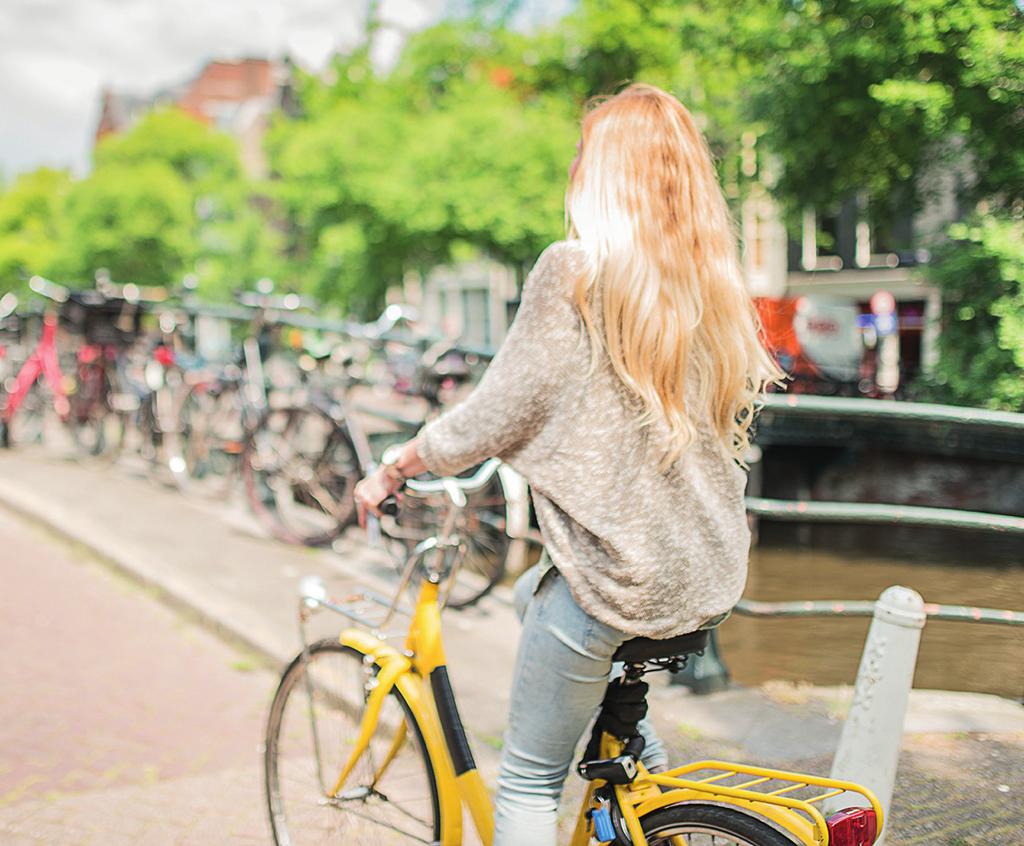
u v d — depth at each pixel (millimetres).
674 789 1697
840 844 1535
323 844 2258
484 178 20562
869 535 7328
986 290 7348
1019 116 7219
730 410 1665
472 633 4465
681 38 9359
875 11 7305
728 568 1677
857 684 2531
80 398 8422
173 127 38844
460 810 1964
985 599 4234
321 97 26219
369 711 2109
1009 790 2959
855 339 13703
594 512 1592
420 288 32688
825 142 8320
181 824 2943
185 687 4027
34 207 48375
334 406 5609
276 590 5004
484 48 22938
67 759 3371
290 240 34906
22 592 5238
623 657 1673
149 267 35844
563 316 1593
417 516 4754
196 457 7203
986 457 7719
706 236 1643
